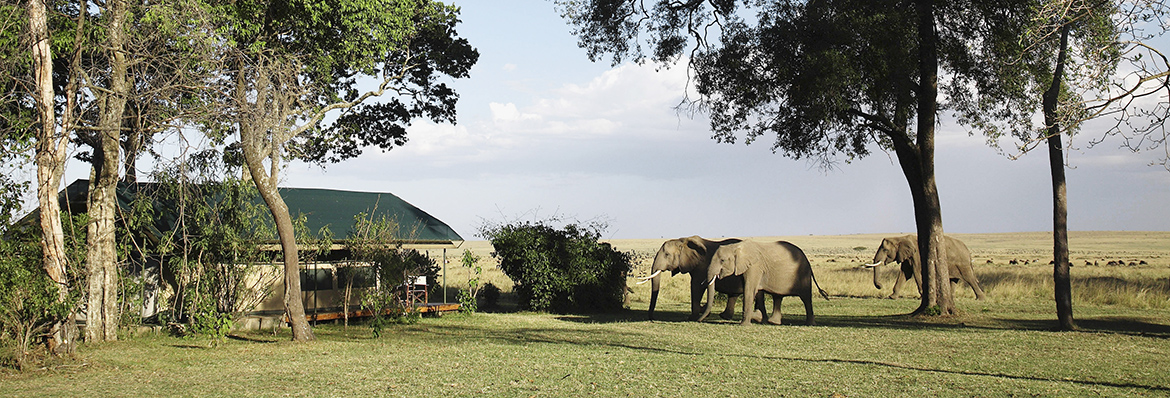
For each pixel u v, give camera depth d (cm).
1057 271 1808
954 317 2161
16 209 1547
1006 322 2020
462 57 2491
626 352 1383
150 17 1534
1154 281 3503
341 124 2495
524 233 2583
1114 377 1090
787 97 2225
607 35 2456
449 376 1110
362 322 2139
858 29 1931
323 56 1798
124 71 1611
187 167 1747
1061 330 1783
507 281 4294
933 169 2248
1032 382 1031
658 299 3164
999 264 6197
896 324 2003
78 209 2081
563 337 1708
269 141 1656
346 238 2086
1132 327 1848
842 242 16325
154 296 2088
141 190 1912
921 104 2222
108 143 1666
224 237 1844
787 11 2097
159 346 1573
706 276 2119
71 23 1623
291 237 1694
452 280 4297
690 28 2423
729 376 1093
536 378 1086
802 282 2016
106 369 1235
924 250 2258
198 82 1576
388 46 1848
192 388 1037
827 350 1431
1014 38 1955
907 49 1984
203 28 1545
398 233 2286
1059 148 1800
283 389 1020
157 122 1614
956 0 2097
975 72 2161
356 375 1131
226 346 1571
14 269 1259
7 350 1364
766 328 1888
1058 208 1806
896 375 1096
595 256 2566
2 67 1464
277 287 2092
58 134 1501
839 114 2181
